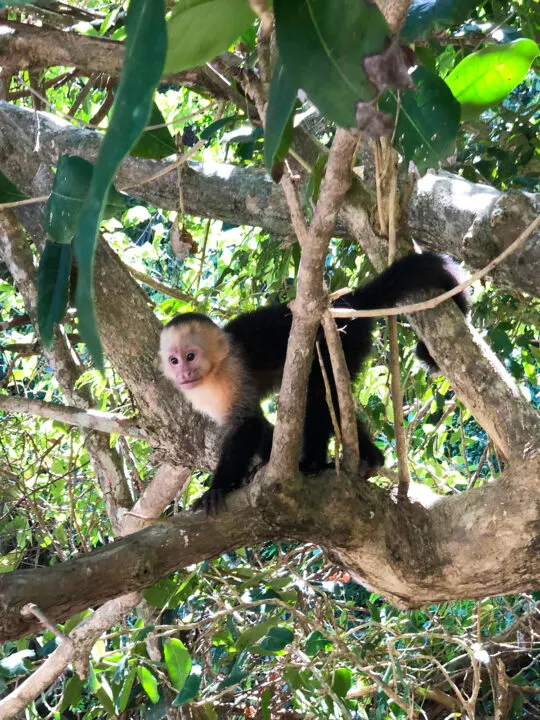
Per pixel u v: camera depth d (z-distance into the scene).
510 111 4.58
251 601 4.32
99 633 3.92
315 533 2.62
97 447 4.45
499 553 2.57
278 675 4.93
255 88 1.95
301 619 4.14
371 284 3.42
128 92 0.85
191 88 3.61
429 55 2.46
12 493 5.70
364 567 2.73
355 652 4.27
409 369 4.81
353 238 4.48
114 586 2.45
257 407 3.76
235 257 5.83
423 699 5.25
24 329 7.01
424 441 5.64
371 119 0.95
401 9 1.20
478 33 3.68
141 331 3.60
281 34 0.96
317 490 2.60
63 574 2.39
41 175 3.53
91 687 3.97
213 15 1.24
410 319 3.17
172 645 3.85
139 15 0.88
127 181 4.47
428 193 3.86
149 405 3.67
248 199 4.33
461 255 3.63
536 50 1.87
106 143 0.84
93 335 0.85
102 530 5.97
